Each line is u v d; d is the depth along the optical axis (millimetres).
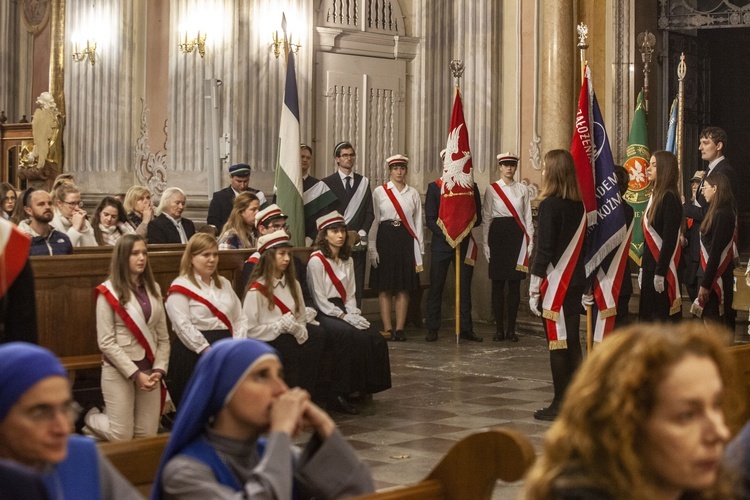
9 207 9055
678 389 1737
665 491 1796
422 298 12891
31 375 2111
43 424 2119
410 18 13211
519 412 7734
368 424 7336
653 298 7875
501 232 11641
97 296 6219
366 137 12836
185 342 6754
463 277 11719
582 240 7410
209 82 11656
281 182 10742
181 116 11859
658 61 12992
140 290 6316
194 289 6855
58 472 2312
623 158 12602
